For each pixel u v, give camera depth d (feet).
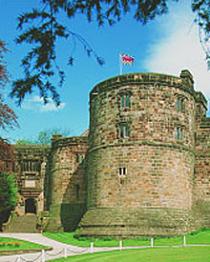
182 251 121.29
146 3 41.93
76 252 134.10
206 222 193.36
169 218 173.37
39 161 281.74
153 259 107.45
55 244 168.14
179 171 182.60
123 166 179.93
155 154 179.01
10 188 252.01
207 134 206.39
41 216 245.45
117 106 185.88
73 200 242.58
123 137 182.70
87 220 183.11
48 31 41.81
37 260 118.52
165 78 185.47
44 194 278.46
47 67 42.83
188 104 192.54
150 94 183.21
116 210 176.14
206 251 119.96
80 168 245.86
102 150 186.80
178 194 180.45
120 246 139.95
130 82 184.75
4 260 119.34
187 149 188.03
